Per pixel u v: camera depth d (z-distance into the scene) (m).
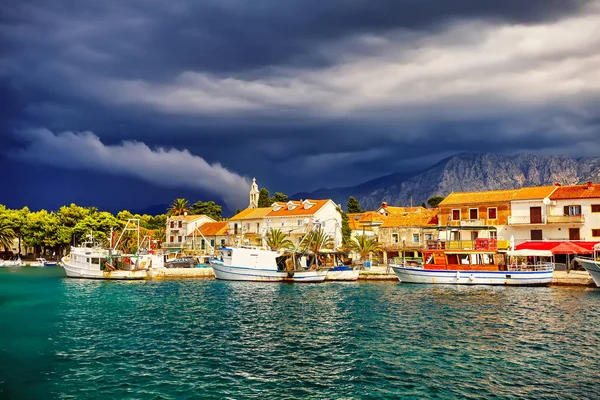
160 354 30.56
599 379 24.98
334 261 84.44
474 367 27.19
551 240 76.62
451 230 83.62
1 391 24.02
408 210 126.81
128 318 43.75
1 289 69.75
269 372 26.69
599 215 73.94
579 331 35.81
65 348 32.25
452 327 37.78
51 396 23.33
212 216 177.25
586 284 64.00
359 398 22.77
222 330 37.94
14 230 144.38
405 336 34.91
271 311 47.38
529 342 32.62
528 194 80.94
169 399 22.75
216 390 23.91
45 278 88.75
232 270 81.56
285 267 80.75
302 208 114.44
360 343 33.03
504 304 49.19
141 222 164.50
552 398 22.48
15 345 33.12
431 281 70.50
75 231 133.88
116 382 25.20
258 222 119.12
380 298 55.50
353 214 137.62
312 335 35.78
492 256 70.44
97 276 86.62
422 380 25.12
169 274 88.19
